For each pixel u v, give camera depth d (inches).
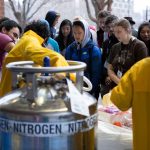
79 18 155.4
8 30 141.8
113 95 70.9
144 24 175.0
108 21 163.9
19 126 49.8
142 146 69.2
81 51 151.3
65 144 49.8
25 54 73.5
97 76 150.5
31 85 50.9
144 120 68.5
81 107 50.2
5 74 85.7
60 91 52.6
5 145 51.6
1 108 51.4
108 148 76.9
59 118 49.0
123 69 138.9
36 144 49.4
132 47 137.2
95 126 54.9
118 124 84.2
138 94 68.3
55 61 65.6
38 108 49.5
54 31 206.7
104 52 163.3
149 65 67.4
